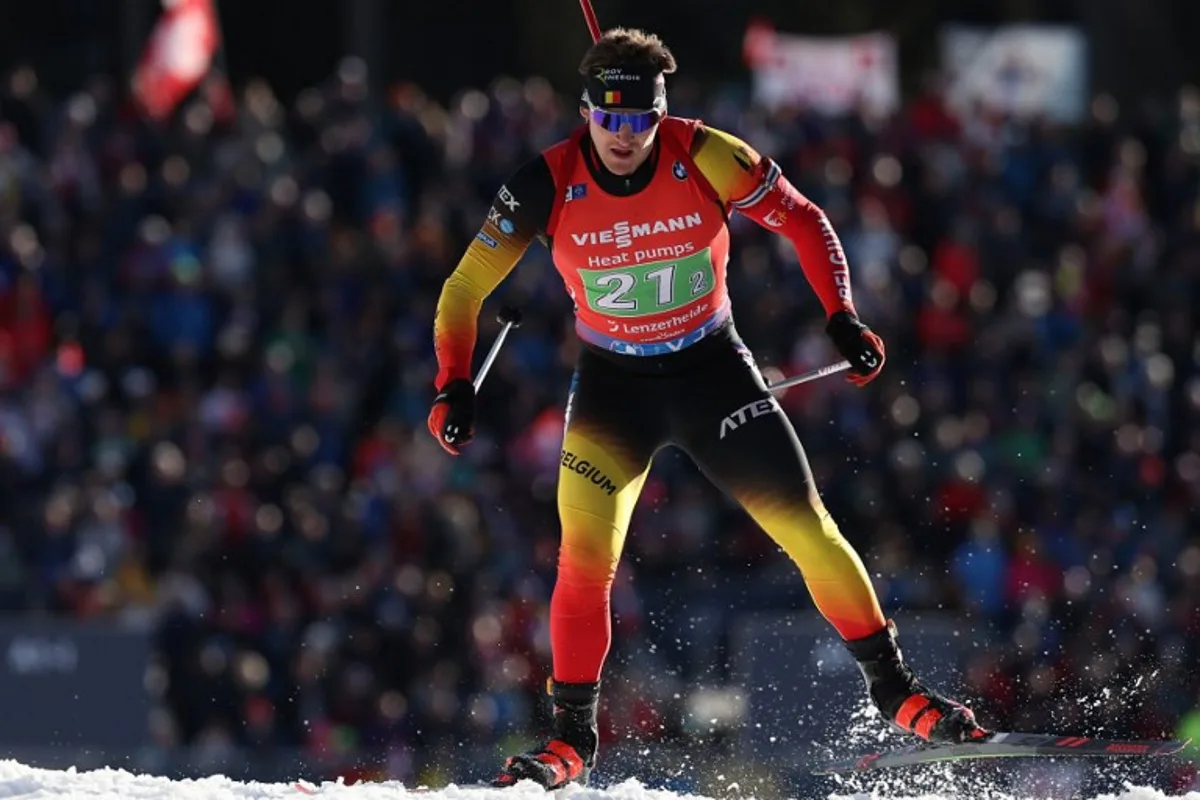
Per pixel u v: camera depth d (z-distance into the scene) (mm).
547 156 16312
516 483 35906
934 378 39281
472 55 66500
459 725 32094
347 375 37688
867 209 41812
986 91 55125
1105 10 67500
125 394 37406
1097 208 43594
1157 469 37531
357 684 32094
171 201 39719
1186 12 68188
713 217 16344
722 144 16250
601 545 16781
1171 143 44875
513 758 16969
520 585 33906
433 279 39625
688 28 68750
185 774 30516
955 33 55594
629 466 16922
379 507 34281
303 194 41000
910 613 33281
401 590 32844
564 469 16984
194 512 33750
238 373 37312
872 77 49031
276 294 38875
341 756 30922
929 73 67250
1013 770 21734
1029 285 41531
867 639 16953
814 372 17062
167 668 32062
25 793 16812
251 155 41094
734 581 33562
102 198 39938
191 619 32312
